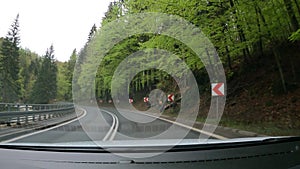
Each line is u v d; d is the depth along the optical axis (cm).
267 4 1442
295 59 1764
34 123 1897
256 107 1634
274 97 1616
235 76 2172
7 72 7012
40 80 9025
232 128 1329
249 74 2072
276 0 1417
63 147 314
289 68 1752
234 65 2270
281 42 1916
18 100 7244
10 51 7075
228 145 318
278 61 1616
